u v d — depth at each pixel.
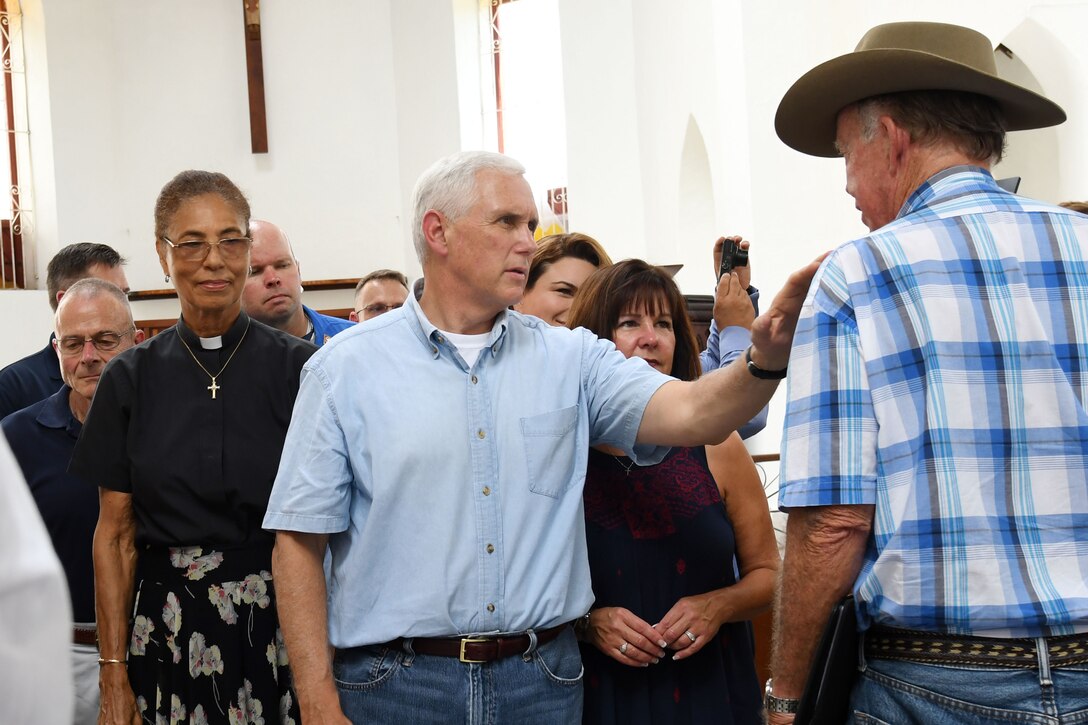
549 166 9.48
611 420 1.98
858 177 1.73
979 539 1.47
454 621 1.84
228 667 2.37
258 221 3.91
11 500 0.83
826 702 1.57
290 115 9.94
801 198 5.94
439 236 1.96
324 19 9.98
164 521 2.41
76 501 2.94
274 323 3.87
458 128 9.71
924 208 1.63
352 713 1.87
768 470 5.85
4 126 9.73
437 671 1.83
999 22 4.78
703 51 6.69
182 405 2.45
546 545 1.90
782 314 1.70
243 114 9.93
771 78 5.95
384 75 9.98
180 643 2.38
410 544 1.86
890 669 1.55
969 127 1.64
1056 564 1.47
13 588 0.81
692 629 2.06
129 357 2.51
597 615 2.07
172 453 2.41
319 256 9.91
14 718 0.80
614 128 8.59
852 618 1.55
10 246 9.65
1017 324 1.52
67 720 0.84
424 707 1.83
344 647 1.88
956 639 1.50
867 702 1.57
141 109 9.90
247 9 9.63
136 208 9.86
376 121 9.98
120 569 2.47
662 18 7.59
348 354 1.95
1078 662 1.47
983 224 1.57
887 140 1.68
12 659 0.80
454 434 1.89
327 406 1.92
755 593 2.17
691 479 2.18
